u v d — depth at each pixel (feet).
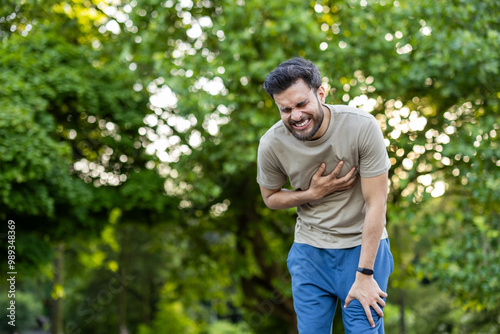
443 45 20.65
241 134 23.16
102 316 60.39
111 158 27.22
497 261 20.61
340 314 29.76
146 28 24.35
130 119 25.54
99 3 25.43
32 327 53.47
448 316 37.83
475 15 21.16
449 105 23.85
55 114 25.48
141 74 25.64
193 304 40.14
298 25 21.88
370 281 6.74
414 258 33.78
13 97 22.03
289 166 7.08
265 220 31.22
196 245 33.30
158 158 25.93
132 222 27.68
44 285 36.50
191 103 21.90
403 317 38.75
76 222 25.85
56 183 22.34
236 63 22.18
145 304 64.28
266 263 30.91
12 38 24.03
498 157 20.81
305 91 6.26
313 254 7.32
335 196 7.06
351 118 6.60
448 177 23.20
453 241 22.22
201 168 25.81
